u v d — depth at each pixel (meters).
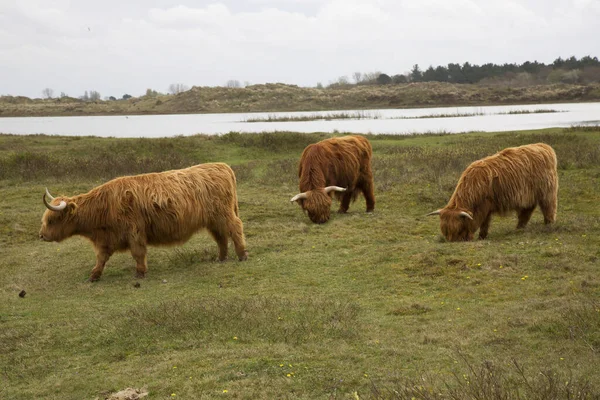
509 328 5.86
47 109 119.50
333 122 55.66
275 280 8.56
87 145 25.17
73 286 8.99
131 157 21.66
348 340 5.93
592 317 5.73
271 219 13.12
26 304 8.13
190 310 6.96
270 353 5.63
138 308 7.32
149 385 5.13
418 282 7.92
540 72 157.88
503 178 9.97
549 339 5.47
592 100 102.06
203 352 5.79
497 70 164.62
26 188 17.30
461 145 22.92
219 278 8.84
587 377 4.53
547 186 10.36
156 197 9.09
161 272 9.56
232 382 5.04
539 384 4.32
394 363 5.25
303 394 4.74
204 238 11.71
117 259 10.57
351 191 13.45
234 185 9.96
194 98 120.00
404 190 15.46
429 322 6.36
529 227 10.53
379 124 49.44
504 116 57.66
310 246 10.48
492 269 8.05
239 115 86.88
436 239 10.36
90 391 5.18
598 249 8.58
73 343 6.43
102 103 130.88
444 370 4.99
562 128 29.48
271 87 125.56
